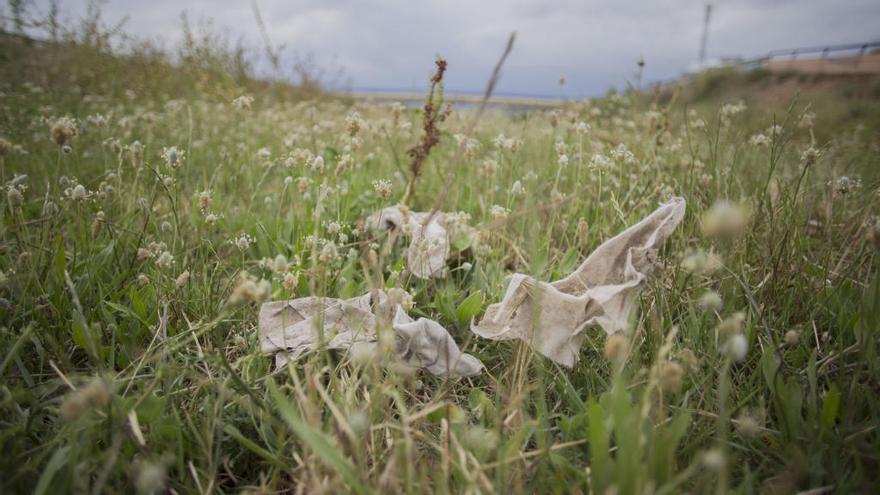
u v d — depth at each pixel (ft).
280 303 5.96
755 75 61.52
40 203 9.14
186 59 26.53
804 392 4.84
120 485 3.73
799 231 7.34
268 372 5.37
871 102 34.65
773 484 3.96
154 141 14.14
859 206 9.02
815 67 64.44
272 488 4.11
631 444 3.31
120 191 8.47
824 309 6.22
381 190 7.27
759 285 6.48
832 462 3.93
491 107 29.71
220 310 6.09
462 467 3.79
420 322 5.45
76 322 5.16
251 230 8.80
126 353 5.36
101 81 22.59
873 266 7.20
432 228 8.59
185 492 3.95
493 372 5.92
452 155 14.11
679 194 8.74
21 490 3.63
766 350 4.70
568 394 4.91
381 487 3.54
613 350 3.65
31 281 6.01
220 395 4.31
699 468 4.04
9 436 3.97
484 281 7.39
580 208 9.73
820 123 24.56
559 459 3.92
